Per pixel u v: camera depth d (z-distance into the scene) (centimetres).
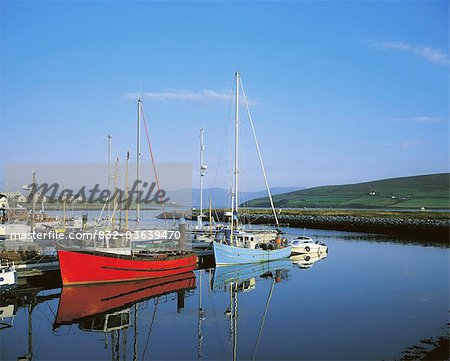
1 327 2355
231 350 1984
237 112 4722
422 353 1914
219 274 3956
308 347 2006
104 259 3112
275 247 4822
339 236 7681
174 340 2147
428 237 7450
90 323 2434
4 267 2898
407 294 3036
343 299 2902
